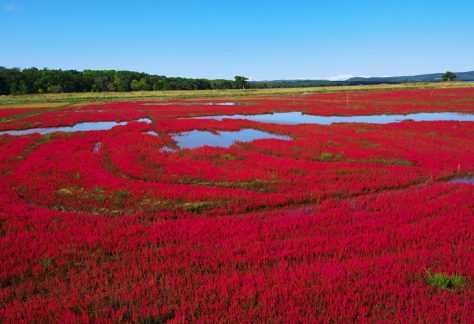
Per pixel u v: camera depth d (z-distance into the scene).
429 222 10.73
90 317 6.48
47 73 147.12
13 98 108.56
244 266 8.46
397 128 33.34
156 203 13.71
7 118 52.69
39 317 6.50
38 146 27.61
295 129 34.41
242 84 187.50
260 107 64.25
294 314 6.42
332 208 12.49
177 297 7.10
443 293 6.89
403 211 11.84
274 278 7.60
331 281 7.48
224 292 7.09
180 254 9.12
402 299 6.76
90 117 51.50
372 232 10.24
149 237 10.14
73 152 24.36
